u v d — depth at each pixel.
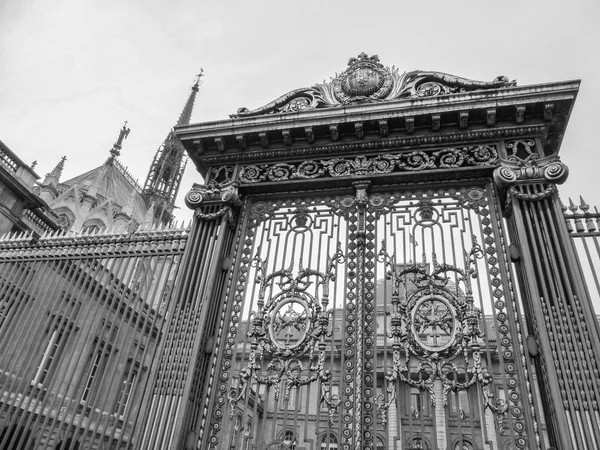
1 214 12.19
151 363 6.14
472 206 6.75
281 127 7.41
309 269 6.68
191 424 5.75
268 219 7.43
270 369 6.09
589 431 4.65
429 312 6.05
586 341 5.14
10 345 7.04
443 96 6.87
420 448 5.25
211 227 7.18
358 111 7.15
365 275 6.46
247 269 6.98
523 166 6.47
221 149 7.75
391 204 7.02
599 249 5.83
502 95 6.68
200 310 6.39
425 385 5.55
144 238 7.55
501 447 5.07
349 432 5.36
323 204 7.34
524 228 6.04
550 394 5.04
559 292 5.51
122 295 6.98
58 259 7.77
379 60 8.09
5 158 14.15
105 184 41.09
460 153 6.95
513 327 5.64
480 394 5.41
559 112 6.67
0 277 7.87
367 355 5.86
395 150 7.21
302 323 6.33
